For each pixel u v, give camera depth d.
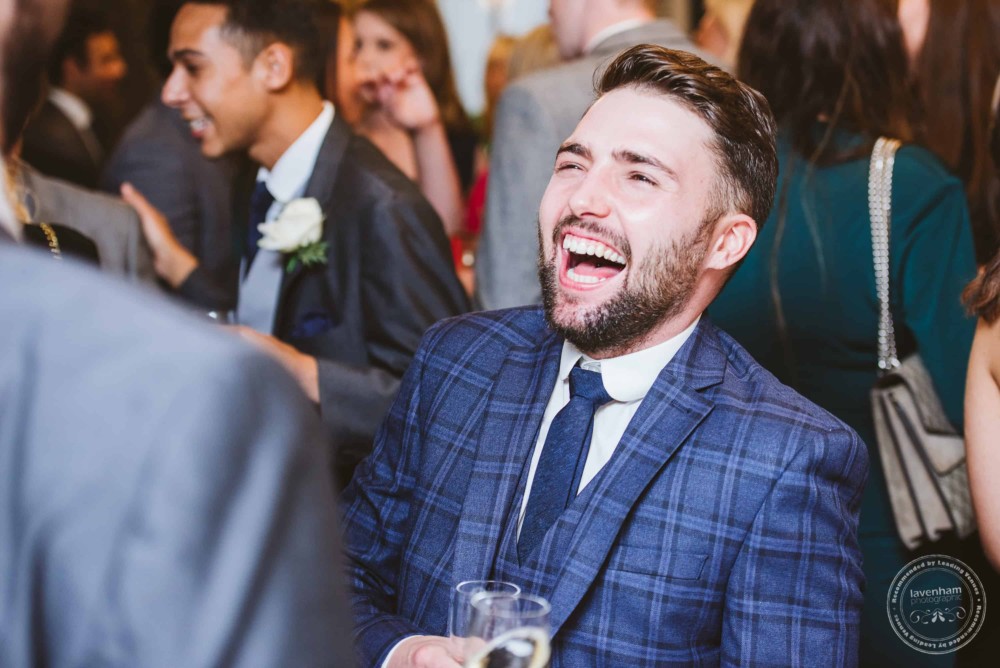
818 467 1.33
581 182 1.38
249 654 0.52
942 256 1.84
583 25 2.35
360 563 1.55
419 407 1.57
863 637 1.92
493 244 2.27
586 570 1.32
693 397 1.38
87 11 3.77
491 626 1.12
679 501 1.35
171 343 0.54
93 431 0.52
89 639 0.50
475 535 1.41
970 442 1.66
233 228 2.53
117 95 3.98
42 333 0.55
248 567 0.52
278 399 0.55
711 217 1.37
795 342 1.87
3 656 0.51
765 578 1.32
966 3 2.28
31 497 0.52
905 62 1.89
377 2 3.38
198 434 0.52
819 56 1.85
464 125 4.11
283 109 2.22
